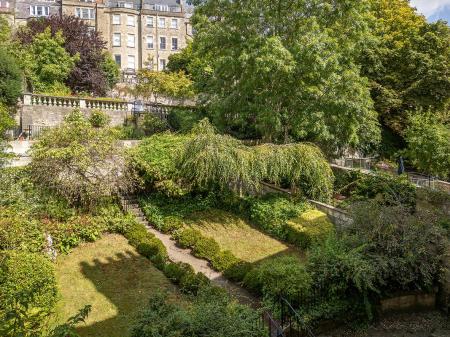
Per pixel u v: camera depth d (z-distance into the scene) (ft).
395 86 72.79
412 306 31.53
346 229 34.19
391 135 77.71
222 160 44.57
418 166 55.36
